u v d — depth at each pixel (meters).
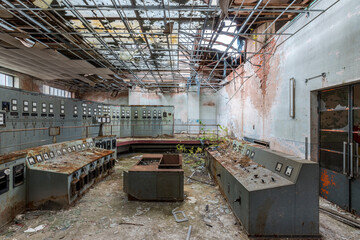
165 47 5.63
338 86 2.87
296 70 3.73
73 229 2.37
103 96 13.16
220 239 2.17
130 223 2.52
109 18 3.84
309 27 3.31
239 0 3.29
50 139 5.45
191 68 7.56
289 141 4.01
